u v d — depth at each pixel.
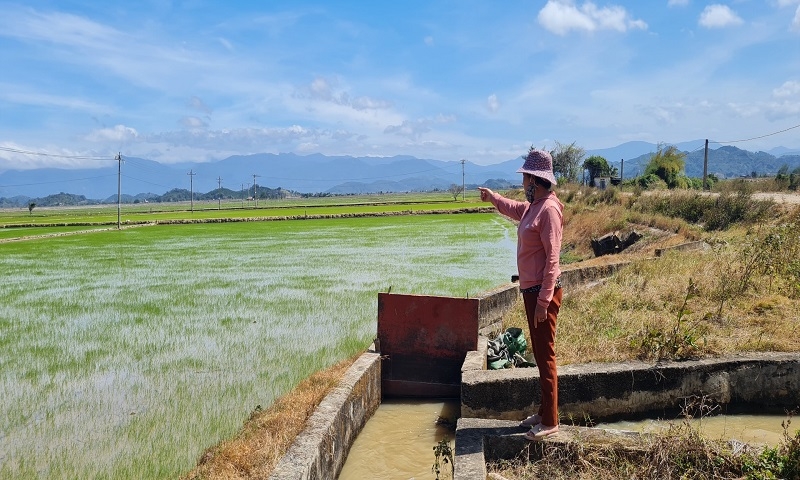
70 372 7.19
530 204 4.05
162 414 5.62
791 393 5.09
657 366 5.07
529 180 3.99
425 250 21.95
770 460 3.35
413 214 53.47
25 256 23.33
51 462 4.63
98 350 8.25
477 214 52.22
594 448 3.79
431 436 5.41
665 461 3.54
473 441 4.00
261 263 18.98
